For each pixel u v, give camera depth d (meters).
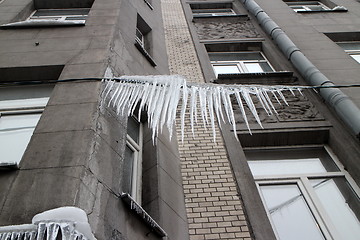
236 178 5.08
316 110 6.73
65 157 3.31
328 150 6.07
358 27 10.05
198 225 4.32
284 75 7.77
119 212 3.21
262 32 10.50
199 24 11.40
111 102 4.29
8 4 8.29
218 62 9.50
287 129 6.27
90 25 6.41
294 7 13.07
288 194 5.22
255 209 4.57
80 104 4.08
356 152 5.54
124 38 6.48
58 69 5.15
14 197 2.90
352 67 7.66
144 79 3.79
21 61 5.27
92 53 5.36
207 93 3.29
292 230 4.63
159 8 12.52
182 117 2.99
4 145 3.99
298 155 6.09
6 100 4.86
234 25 11.23
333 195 5.17
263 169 5.77
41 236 2.25
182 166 5.30
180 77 3.44
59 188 2.96
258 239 4.14
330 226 4.64
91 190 3.07
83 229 2.36
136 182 4.48
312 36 9.34
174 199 4.43
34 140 3.57
